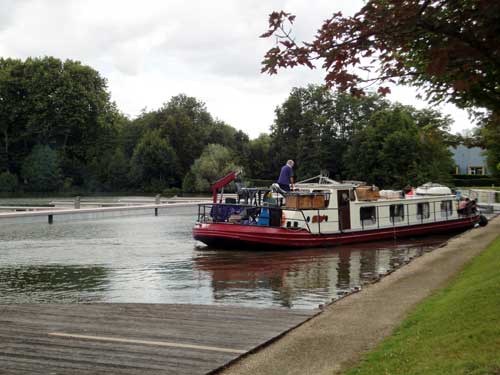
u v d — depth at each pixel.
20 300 14.28
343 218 26.00
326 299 14.08
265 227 23.94
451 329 8.16
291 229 24.20
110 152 99.12
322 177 27.52
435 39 5.26
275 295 14.68
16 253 24.09
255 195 26.39
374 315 10.93
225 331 10.23
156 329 10.45
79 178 95.94
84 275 18.31
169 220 44.25
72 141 97.62
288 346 9.20
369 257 21.97
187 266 20.14
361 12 5.29
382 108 82.88
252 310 12.12
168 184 95.00
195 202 63.31
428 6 5.23
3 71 91.88
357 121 83.56
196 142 100.38
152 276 18.03
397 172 70.81
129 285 16.44
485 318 8.17
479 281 11.51
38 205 59.81
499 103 7.50
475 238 24.16
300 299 14.09
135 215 50.19
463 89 5.23
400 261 20.88
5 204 61.84
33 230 35.25
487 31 4.93
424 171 68.69
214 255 23.02
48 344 9.48
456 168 94.81
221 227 24.27
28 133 91.25
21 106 91.50
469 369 6.39
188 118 104.00
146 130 104.69
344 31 5.39
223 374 7.99
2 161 92.56
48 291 15.56
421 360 7.18
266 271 18.83
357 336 9.48
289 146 87.00
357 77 5.82
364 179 74.88
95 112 94.94
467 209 32.25
